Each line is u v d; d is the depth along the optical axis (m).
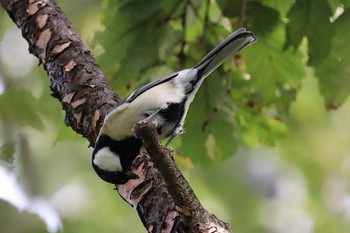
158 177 7.13
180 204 6.37
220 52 8.70
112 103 8.10
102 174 8.06
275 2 10.02
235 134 10.16
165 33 9.77
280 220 17.67
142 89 8.43
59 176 14.46
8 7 9.00
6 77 13.20
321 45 9.29
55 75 8.37
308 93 15.46
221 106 9.88
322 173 16.53
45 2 8.82
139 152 8.02
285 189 18.03
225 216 15.84
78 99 8.12
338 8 9.63
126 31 9.77
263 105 10.42
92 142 8.18
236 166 16.44
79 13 12.70
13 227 10.54
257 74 10.13
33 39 8.68
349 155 16.39
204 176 15.77
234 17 9.56
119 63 9.98
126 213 14.76
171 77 8.72
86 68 8.28
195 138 10.09
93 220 14.36
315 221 17.02
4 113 10.73
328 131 16.19
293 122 15.68
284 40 9.72
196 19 10.35
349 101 15.95
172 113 8.50
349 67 9.34
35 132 12.38
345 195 16.78
